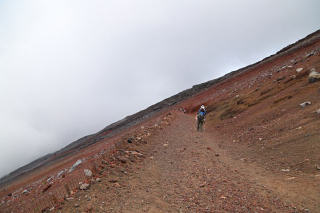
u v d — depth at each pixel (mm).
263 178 7109
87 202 5770
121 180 7473
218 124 20234
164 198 6094
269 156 8930
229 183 6895
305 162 7355
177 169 8617
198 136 15750
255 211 5164
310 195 5590
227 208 5367
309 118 10656
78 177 8336
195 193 6316
